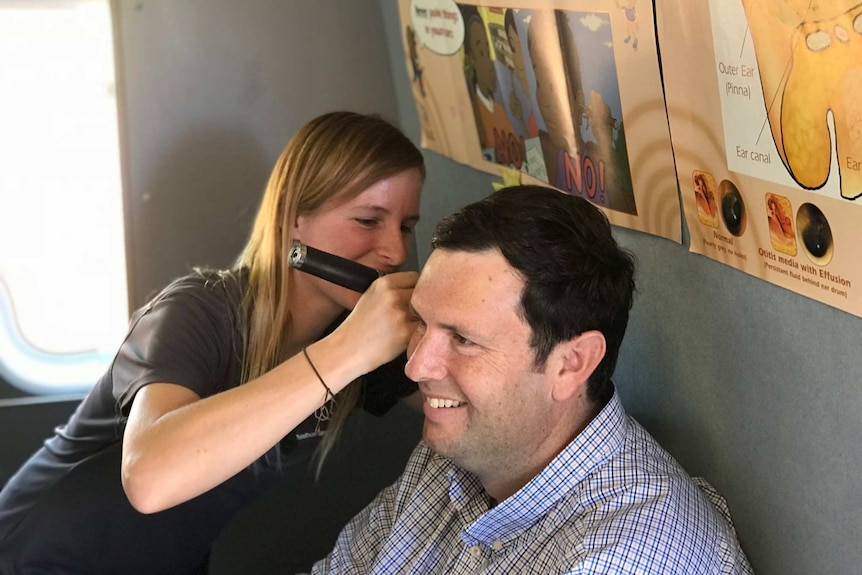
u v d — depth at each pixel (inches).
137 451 46.8
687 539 42.3
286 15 83.1
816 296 38.1
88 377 85.7
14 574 60.8
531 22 55.4
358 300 54.0
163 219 83.4
